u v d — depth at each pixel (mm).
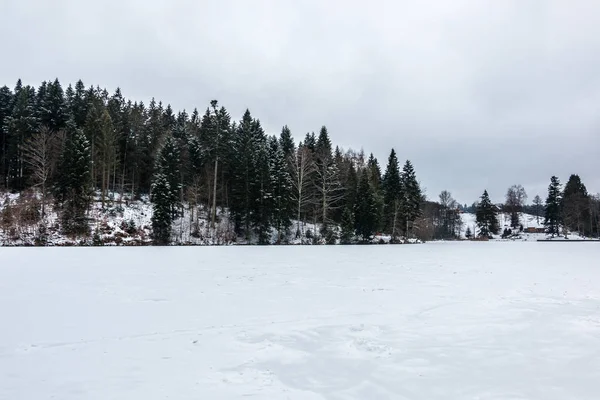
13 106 59500
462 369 5379
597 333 7195
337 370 5289
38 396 4363
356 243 51656
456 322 7949
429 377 5074
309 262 20531
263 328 7312
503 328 7508
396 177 58844
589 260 24234
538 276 15547
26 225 39406
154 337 6668
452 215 104000
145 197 54406
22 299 9719
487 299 10414
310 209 53750
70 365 5336
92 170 44969
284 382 4844
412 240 62031
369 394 4523
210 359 5648
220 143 48031
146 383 4750
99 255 23625
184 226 47219
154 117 61594
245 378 4957
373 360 5695
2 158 54625
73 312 8391
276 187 46312
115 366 5312
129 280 13039
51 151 46531
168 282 12695
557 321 8031
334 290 11578
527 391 4672
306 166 52062
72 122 51250
